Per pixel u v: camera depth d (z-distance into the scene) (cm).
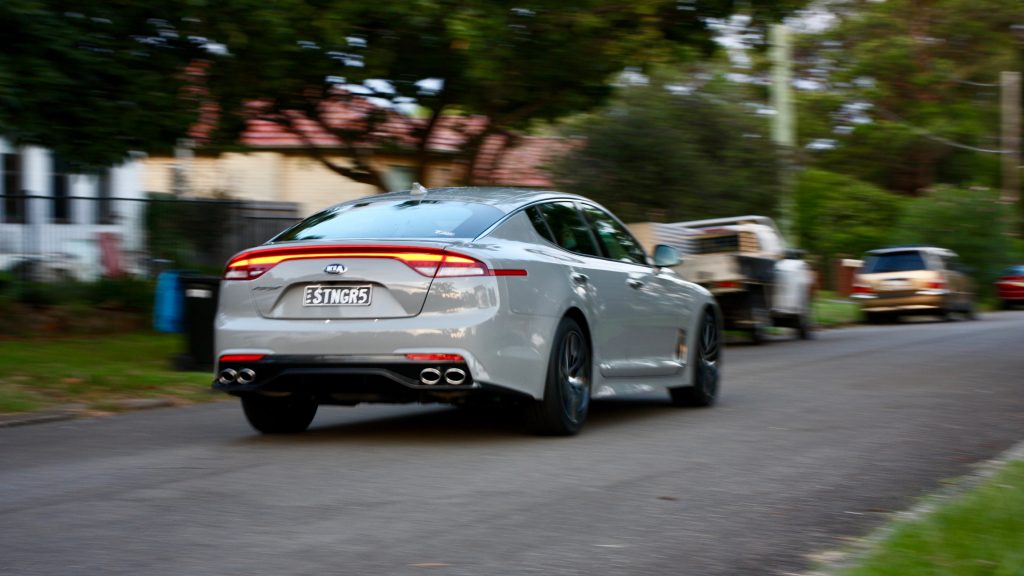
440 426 823
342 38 1563
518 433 781
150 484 602
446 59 1761
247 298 713
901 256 2783
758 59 3878
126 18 1499
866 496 562
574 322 755
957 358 1462
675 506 537
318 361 686
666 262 893
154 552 452
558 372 733
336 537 476
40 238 1772
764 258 1920
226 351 711
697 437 763
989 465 623
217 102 1720
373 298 686
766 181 2603
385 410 933
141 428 848
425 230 718
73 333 1594
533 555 446
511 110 1912
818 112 5125
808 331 2077
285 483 599
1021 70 5306
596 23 1641
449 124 2120
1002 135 5191
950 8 5119
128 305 1772
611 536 478
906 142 5081
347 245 689
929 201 3806
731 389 1087
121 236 1877
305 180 3120
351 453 697
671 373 895
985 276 3697
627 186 2378
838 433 780
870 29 5075
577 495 563
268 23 1501
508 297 694
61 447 748
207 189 2305
